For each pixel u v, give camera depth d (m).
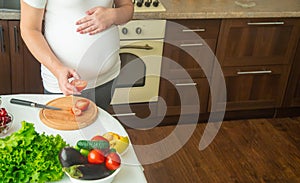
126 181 1.33
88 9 1.71
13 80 2.65
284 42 2.97
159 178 2.55
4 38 2.48
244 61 2.96
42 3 1.60
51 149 1.32
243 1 2.92
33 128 1.35
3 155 1.25
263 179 2.63
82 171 1.25
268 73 3.06
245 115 3.23
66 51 1.75
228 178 2.62
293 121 3.25
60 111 1.60
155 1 2.66
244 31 2.84
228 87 3.04
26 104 1.62
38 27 1.65
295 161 2.82
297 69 3.10
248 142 2.96
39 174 1.25
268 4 2.93
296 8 2.91
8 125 1.48
